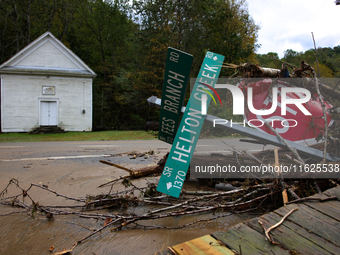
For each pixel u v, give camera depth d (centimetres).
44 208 279
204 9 2406
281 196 286
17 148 873
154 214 276
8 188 375
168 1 2416
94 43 3678
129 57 3588
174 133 342
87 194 345
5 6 2889
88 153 729
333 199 219
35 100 2095
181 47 2466
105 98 3422
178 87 311
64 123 2170
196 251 156
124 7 3406
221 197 304
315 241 161
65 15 3359
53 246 212
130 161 589
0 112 2102
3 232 238
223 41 2594
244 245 160
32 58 2094
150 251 204
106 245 214
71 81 2177
